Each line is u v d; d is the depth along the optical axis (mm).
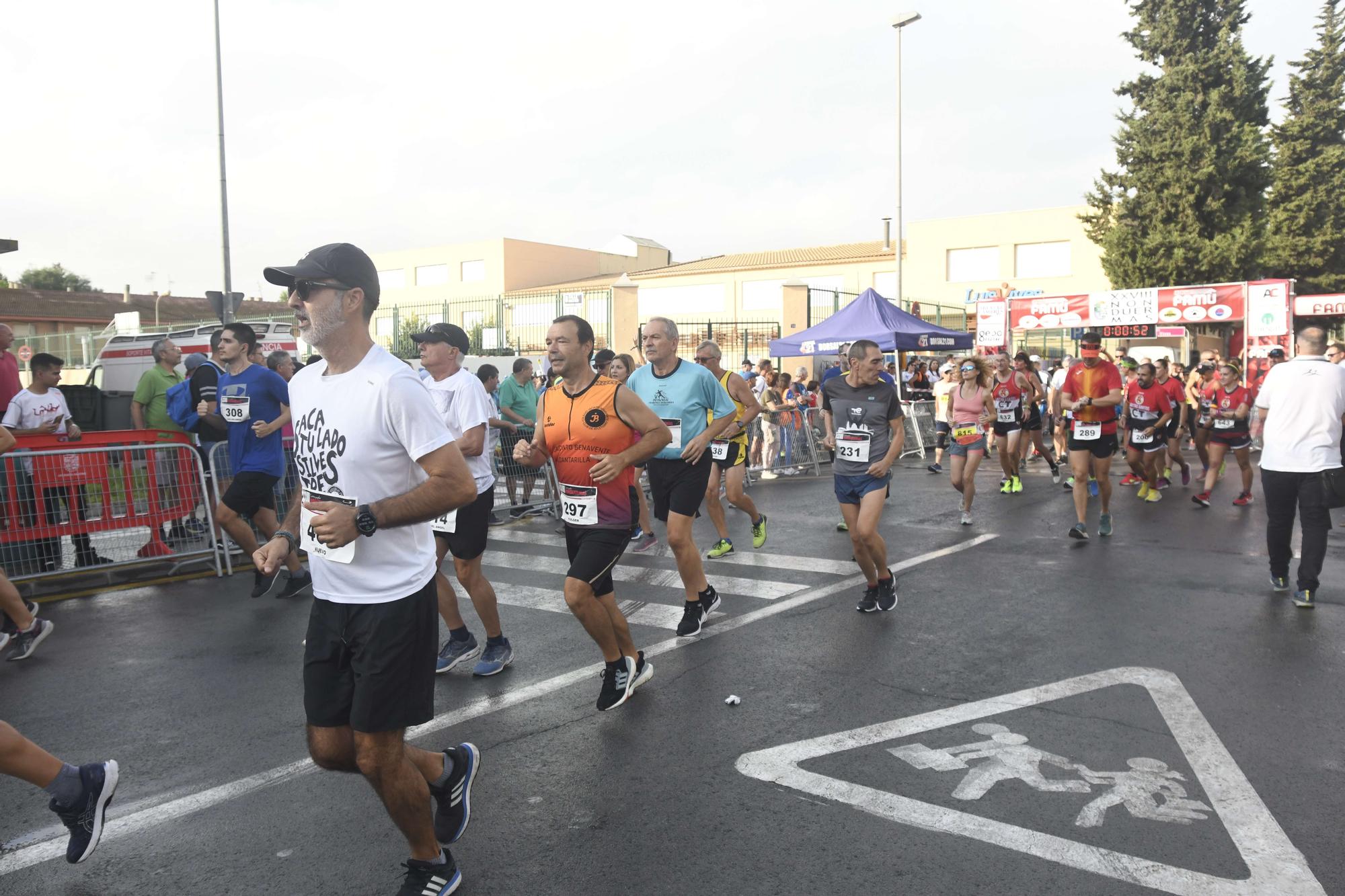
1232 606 6227
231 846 3189
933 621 5930
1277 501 6449
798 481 13906
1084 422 8602
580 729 4203
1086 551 8211
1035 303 22203
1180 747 3883
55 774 2920
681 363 5902
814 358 22109
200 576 7672
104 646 5637
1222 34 31766
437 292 53250
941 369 21188
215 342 6797
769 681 4820
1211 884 2854
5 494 6977
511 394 10547
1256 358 19203
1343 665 4953
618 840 3176
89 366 28422
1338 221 36781
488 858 3066
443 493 2523
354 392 2572
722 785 3592
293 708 4539
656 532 9609
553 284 52312
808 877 2922
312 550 2678
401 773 2666
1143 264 32531
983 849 3080
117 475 7508
